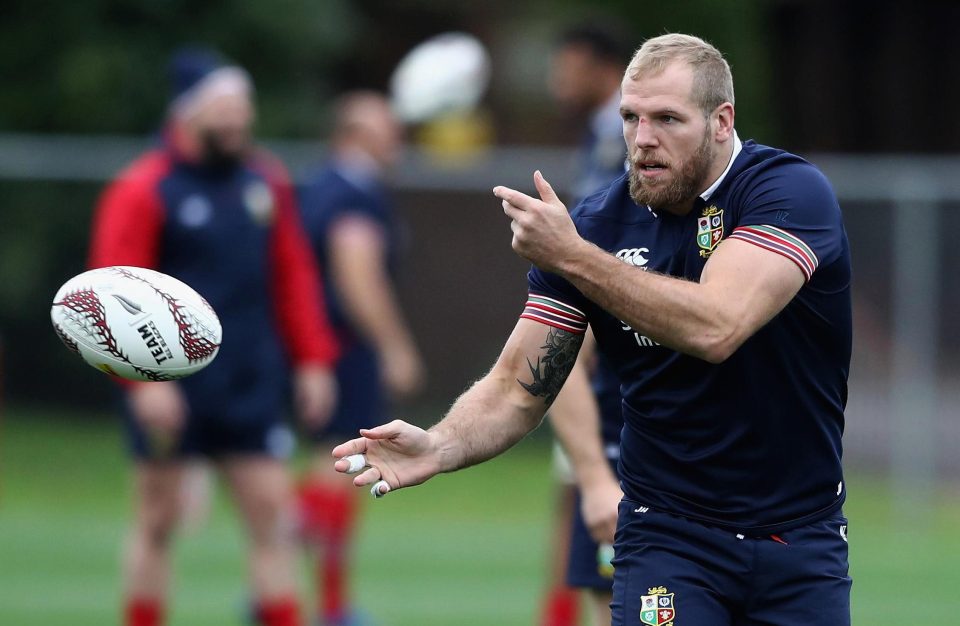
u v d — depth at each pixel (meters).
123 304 14.30
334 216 29.64
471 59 39.34
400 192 48.78
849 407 43.78
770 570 13.73
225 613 28.16
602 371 17.20
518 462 49.44
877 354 43.59
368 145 30.27
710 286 12.67
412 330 49.16
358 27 67.94
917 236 43.50
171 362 14.41
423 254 49.00
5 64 57.88
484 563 34.53
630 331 13.87
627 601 13.99
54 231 49.50
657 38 13.51
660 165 13.16
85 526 38.06
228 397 23.53
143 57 57.72
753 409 13.52
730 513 13.78
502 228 49.03
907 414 43.22
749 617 13.92
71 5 57.59
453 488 45.38
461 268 49.12
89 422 49.34
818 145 64.31
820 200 13.27
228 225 23.83
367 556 35.16
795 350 13.46
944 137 62.16
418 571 33.47
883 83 63.19
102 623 27.02
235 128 23.77
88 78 56.41
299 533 27.72
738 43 59.75
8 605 28.61
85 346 14.36
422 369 49.22
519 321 14.59
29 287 49.16
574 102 22.02
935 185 45.00
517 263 49.09
